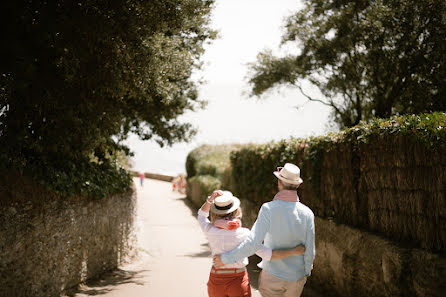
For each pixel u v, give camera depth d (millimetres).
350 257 6289
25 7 6285
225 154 32031
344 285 6500
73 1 6320
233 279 3811
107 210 9406
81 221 7977
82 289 7785
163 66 7414
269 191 10930
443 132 4457
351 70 13359
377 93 12984
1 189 5863
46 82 6535
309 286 7797
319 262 7562
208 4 7105
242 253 3676
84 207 8125
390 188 5523
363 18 12242
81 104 6945
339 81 13219
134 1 6465
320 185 7777
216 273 3840
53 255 6887
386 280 5148
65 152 7445
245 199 13609
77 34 6293
